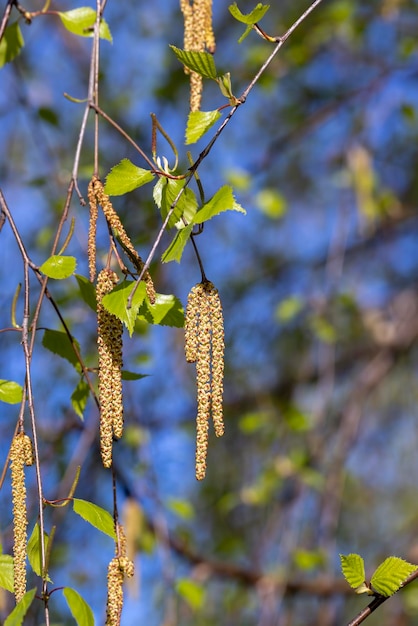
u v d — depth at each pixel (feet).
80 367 10.56
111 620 8.54
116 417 8.28
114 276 8.50
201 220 8.16
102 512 8.66
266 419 21.54
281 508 21.07
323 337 21.27
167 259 8.30
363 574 8.71
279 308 21.74
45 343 10.50
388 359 23.09
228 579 21.12
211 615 21.91
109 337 8.36
